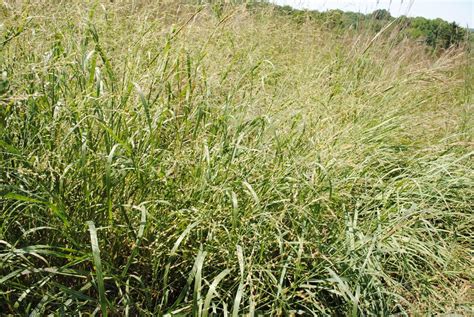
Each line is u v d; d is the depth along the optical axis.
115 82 2.71
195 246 2.51
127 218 2.20
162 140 2.79
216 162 2.72
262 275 2.55
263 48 4.65
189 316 2.24
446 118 5.03
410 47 6.20
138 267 2.47
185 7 3.68
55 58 2.50
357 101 4.37
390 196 3.46
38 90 2.38
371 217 3.22
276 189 2.70
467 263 3.38
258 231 2.55
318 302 2.60
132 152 2.30
